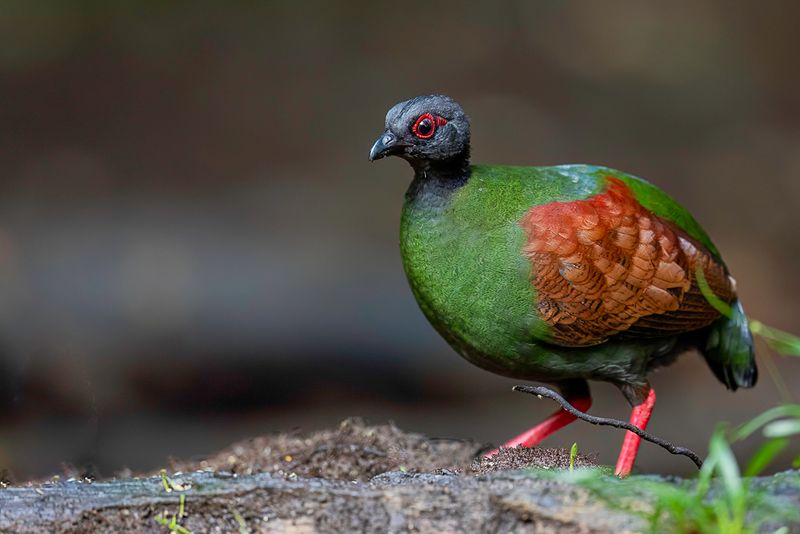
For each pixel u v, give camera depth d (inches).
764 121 931.3
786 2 1065.5
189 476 247.4
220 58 971.3
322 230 699.4
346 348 585.9
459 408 576.1
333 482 241.4
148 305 592.7
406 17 1043.9
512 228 318.3
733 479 203.9
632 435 335.3
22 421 522.0
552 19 1054.4
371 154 321.4
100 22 992.2
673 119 927.0
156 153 843.4
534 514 220.8
